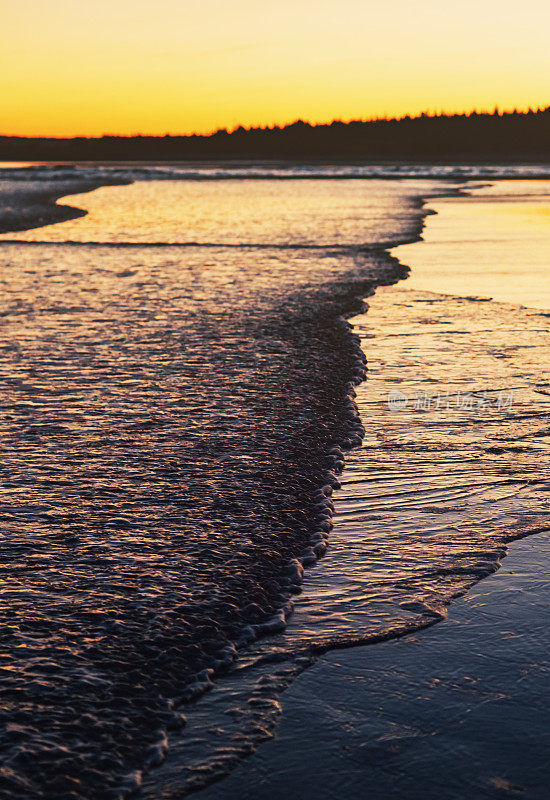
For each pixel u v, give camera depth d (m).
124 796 2.86
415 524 5.12
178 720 3.26
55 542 4.78
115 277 16.66
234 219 32.47
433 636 3.87
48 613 4.01
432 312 12.27
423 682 3.50
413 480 5.82
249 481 5.76
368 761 3.03
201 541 4.83
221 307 12.88
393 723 3.24
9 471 5.88
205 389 8.12
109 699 3.37
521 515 5.23
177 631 3.88
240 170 121.50
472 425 7.00
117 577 4.39
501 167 131.62
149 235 26.27
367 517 5.23
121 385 8.27
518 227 26.36
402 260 18.48
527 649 3.73
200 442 6.54
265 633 3.92
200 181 80.56
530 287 14.49
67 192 55.25
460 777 2.94
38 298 14.04
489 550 4.75
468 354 9.59
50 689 3.42
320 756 3.06
